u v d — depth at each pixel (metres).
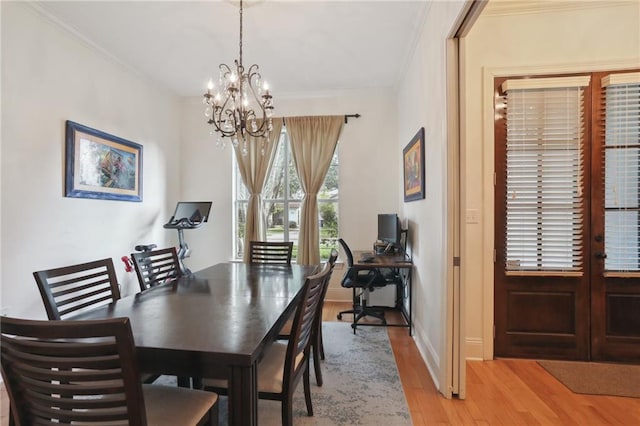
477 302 2.61
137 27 2.80
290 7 2.53
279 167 4.60
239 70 2.51
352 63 3.53
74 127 2.85
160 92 4.18
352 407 1.95
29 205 2.47
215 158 4.61
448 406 1.97
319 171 4.30
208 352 1.13
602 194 2.52
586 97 2.53
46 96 2.61
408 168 3.43
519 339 2.61
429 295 2.52
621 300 2.53
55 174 2.69
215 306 1.67
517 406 1.97
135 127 3.71
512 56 2.57
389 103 4.30
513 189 2.60
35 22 2.51
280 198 4.58
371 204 4.33
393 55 3.34
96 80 3.13
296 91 4.33
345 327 3.36
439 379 2.16
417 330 2.95
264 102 2.45
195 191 4.63
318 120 4.33
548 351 2.59
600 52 2.51
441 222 2.18
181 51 3.24
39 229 2.55
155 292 1.95
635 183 2.50
